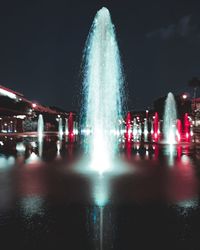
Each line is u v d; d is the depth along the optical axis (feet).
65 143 142.51
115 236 22.36
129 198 33.73
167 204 31.24
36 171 53.16
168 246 20.63
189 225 24.72
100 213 28.09
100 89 83.66
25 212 28.17
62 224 24.88
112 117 84.58
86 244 20.93
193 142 150.51
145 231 23.35
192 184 41.75
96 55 83.05
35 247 20.36
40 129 357.20
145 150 104.42
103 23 81.61
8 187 39.60
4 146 118.21
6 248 20.21
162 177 47.42
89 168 56.90
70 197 34.12
